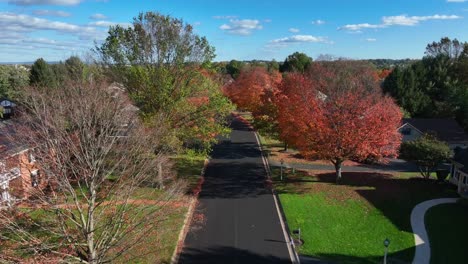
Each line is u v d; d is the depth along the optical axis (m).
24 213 11.62
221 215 21.36
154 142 17.56
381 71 96.06
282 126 28.47
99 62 25.12
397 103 50.59
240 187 26.52
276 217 21.20
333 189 26.00
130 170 15.13
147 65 24.38
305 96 26.31
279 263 16.23
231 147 40.25
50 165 12.58
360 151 24.39
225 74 91.50
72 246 11.45
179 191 17.61
